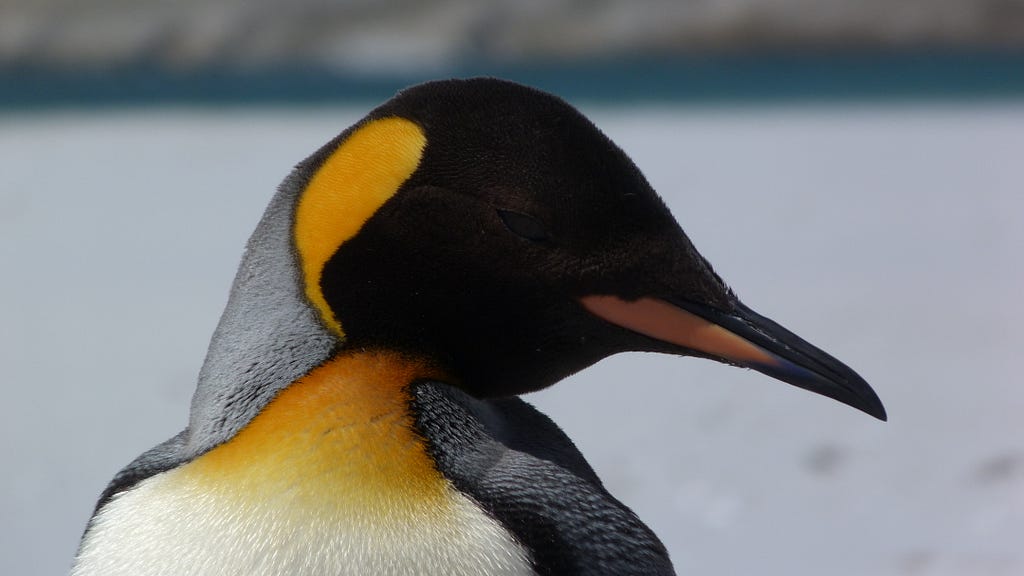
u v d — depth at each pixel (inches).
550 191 176.4
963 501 231.9
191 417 176.9
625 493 232.8
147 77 889.5
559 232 176.4
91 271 409.1
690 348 177.2
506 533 174.7
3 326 346.6
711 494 233.0
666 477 239.6
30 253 435.5
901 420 270.8
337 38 930.1
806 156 599.2
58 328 344.5
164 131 711.1
